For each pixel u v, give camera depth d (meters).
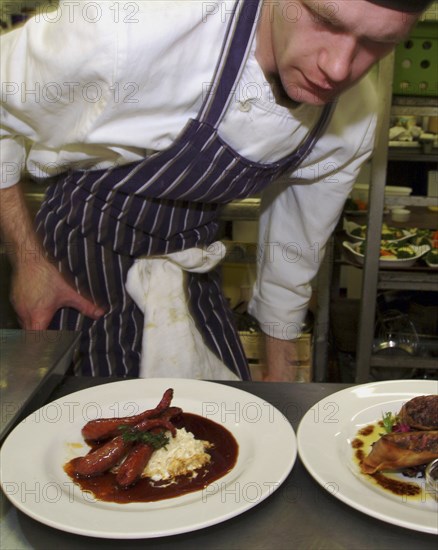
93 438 0.70
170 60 0.82
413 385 0.82
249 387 0.84
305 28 0.73
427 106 1.71
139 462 0.63
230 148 0.95
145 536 0.53
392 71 1.58
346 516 0.58
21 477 0.61
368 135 1.11
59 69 0.82
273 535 0.55
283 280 1.27
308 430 0.70
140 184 0.98
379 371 2.14
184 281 1.15
